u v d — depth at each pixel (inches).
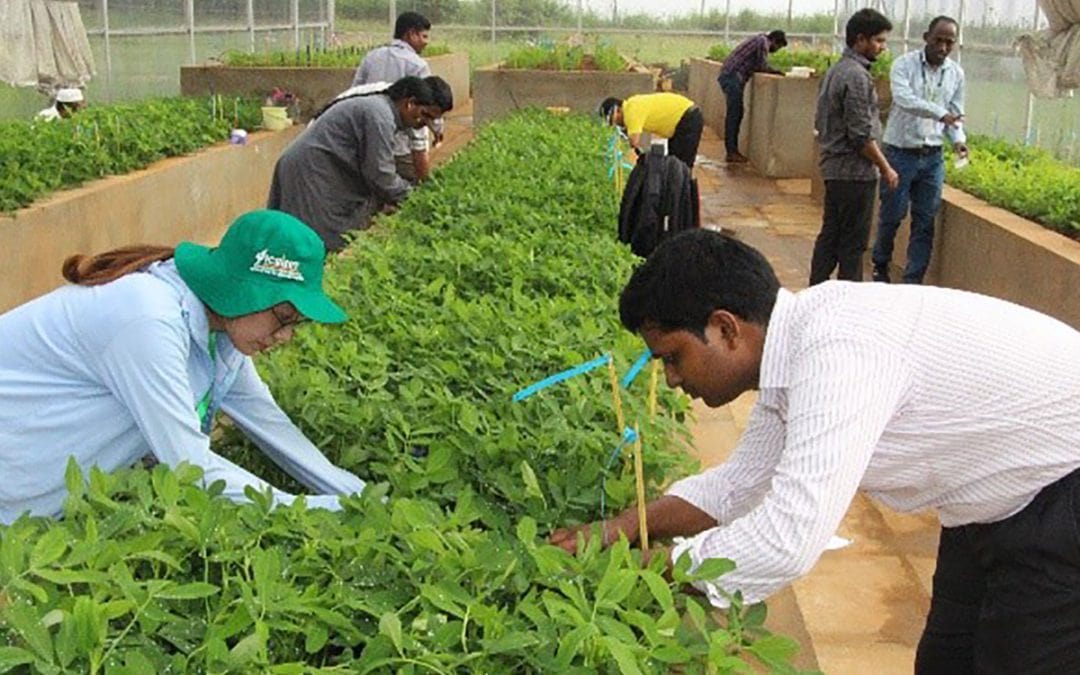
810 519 73.3
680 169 225.9
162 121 379.2
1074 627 84.6
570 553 84.4
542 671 65.5
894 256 355.3
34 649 58.2
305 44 808.3
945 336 79.6
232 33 658.8
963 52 463.2
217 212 379.9
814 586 156.5
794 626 93.1
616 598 68.5
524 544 75.8
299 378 115.3
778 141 544.1
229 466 93.0
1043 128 380.2
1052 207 270.2
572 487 94.8
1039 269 245.0
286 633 68.7
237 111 436.5
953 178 331.0
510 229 199.6
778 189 518.0
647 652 65.3
